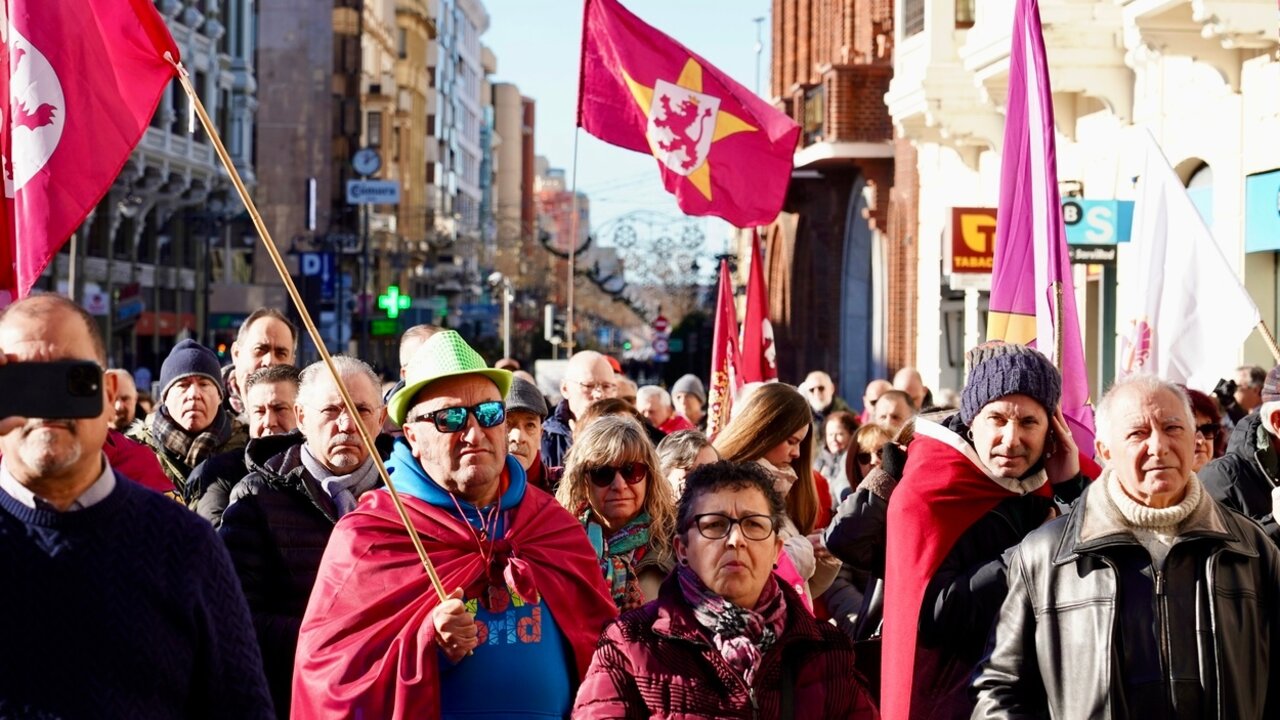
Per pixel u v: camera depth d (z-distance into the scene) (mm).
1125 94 18234
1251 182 15703
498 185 178875
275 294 59906
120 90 6648
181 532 4191
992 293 8047
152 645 4086
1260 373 11844
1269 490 6945
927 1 22266
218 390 8812
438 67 115125
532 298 90812
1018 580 5426
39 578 4031
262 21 74188
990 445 6129
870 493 6961
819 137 32438
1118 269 18344
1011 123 8000
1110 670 5145
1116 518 5250
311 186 68688
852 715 4980
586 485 7031
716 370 13336
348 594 5688
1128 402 5184
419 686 5441
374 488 6770
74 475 4074
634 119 10969
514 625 5742
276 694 6383
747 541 4914
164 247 61125
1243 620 5156
